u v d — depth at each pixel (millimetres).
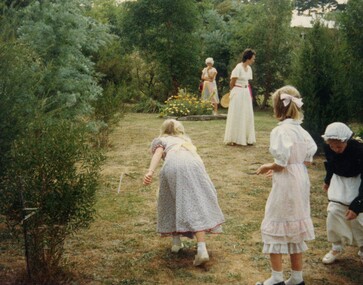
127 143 11250
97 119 10430
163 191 4633
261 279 4180
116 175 7957
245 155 9609
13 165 3945
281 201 3811
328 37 9438
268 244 3844
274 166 3803
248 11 25984
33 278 4016
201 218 4418
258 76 22875
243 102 10461
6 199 3930
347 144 4121
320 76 9234
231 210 6141
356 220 4188
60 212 3852
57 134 4020
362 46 12578
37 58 7652
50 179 3863
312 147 3947
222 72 24953
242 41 23562
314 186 7395
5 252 4660
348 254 4746
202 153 9820
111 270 4316
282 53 22594
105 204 6340
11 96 4426
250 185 7359
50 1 9414
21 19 8758
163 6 23281
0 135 4203
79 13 9820
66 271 4188
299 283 3910
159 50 24016
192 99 17781
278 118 4020
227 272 4309
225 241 5074
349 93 9320
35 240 3971
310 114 9289
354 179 4199
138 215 5922
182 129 4957
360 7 12664
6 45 4633
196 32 25344
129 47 24359
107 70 22672
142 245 4945
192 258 4633
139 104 21422
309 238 3867
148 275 4227
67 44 9094
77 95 9000
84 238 5105
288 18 23125
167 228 4656
